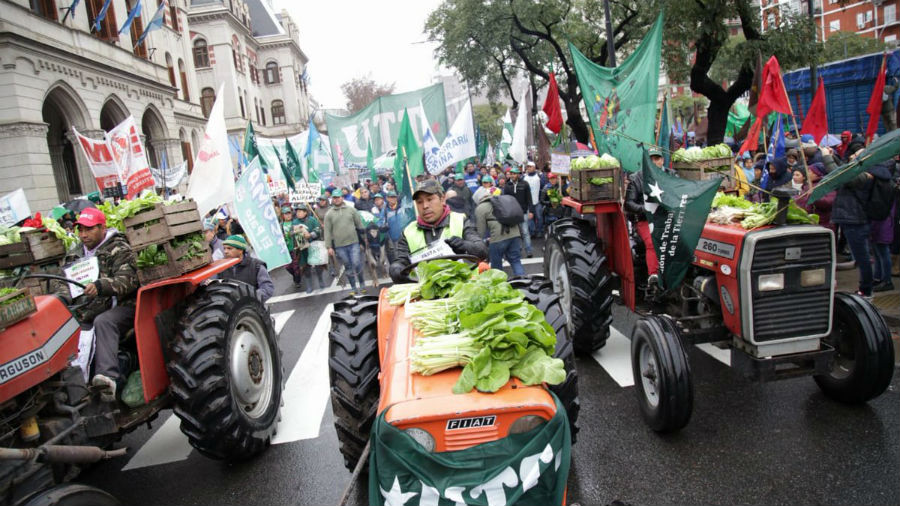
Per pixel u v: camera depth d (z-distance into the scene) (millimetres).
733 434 4074
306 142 19125
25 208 10008
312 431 4902
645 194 4375
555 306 3574
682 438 4094
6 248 4074
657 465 3775
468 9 21172
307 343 7605
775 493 3354
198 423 4004
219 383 4023
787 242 3859
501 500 2240
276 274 14266
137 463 4633
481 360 2432
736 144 17688
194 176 7102
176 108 33125
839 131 16578
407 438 2244
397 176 11727
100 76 23578
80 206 10555
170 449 4855
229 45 48156
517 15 20125
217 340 4113
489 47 23219
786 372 3975
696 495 3408
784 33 14273
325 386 5957
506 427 2309
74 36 22062
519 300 2709
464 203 12016
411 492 2242
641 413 4473
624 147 7977
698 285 4469
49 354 3186
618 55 24719
